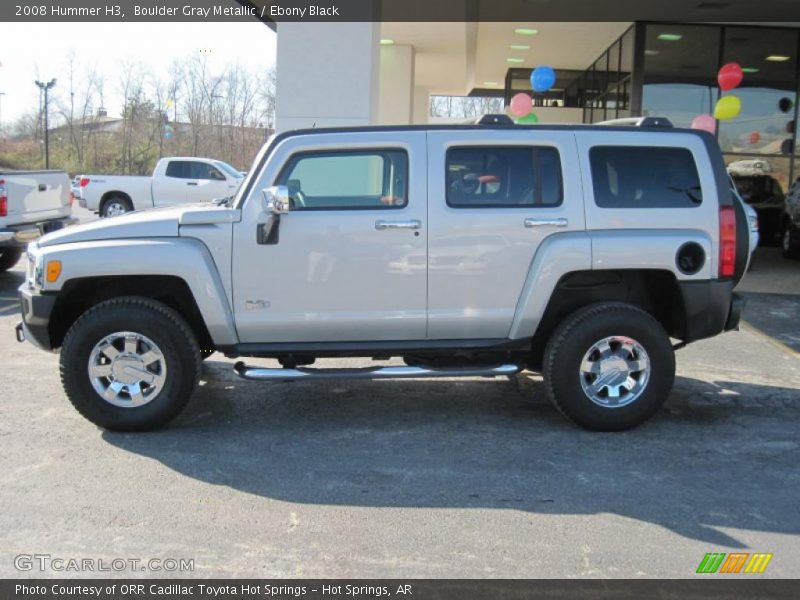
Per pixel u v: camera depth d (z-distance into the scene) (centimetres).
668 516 381
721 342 785
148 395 488
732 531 366
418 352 506
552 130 501
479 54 1880
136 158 4359
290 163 486
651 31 1505
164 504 388
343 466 444
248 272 483
